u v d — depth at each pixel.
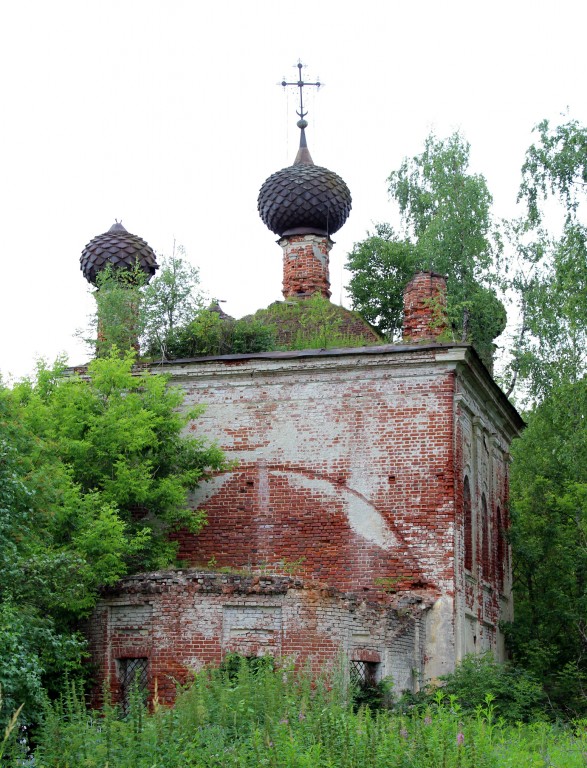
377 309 43.19
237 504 28.88
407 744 15.07
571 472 37.69
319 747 14.66
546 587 36.66
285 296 38.03
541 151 37.91
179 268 33.41
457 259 43.53
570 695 28.75
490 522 32.53
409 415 28.20
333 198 37.72
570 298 36.91
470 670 24.66
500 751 16.69
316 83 40.53
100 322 32.88
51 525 22.42
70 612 23.25
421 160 47.38
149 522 27.88
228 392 29.56
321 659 22.91
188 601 23.16
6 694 17.23
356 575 27.75
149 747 15.06
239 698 17.08
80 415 26.31
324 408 28.84
